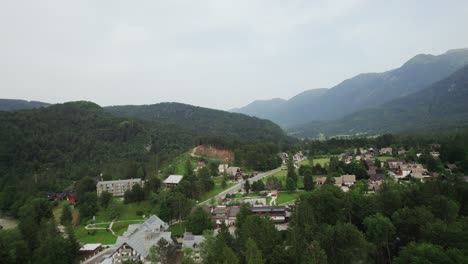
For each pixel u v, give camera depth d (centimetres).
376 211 9925
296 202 11106
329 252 7600
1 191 18212
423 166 18025
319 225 8950
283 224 12056
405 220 8625
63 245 9994
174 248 10306
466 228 7588
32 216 13175
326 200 9975
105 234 13212
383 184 12975
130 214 15262
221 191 18150
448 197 10188
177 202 13375
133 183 18875
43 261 9019
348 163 19188
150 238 10581
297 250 7194
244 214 10469
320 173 19725
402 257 6806
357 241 7512
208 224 11312
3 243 9850
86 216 14975
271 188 17675
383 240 8112
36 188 18688
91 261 10600
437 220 8394
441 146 19050
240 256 7625
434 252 6384
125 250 9656
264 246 7700
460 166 16562
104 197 15875
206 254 8244
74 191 19075
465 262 6072
